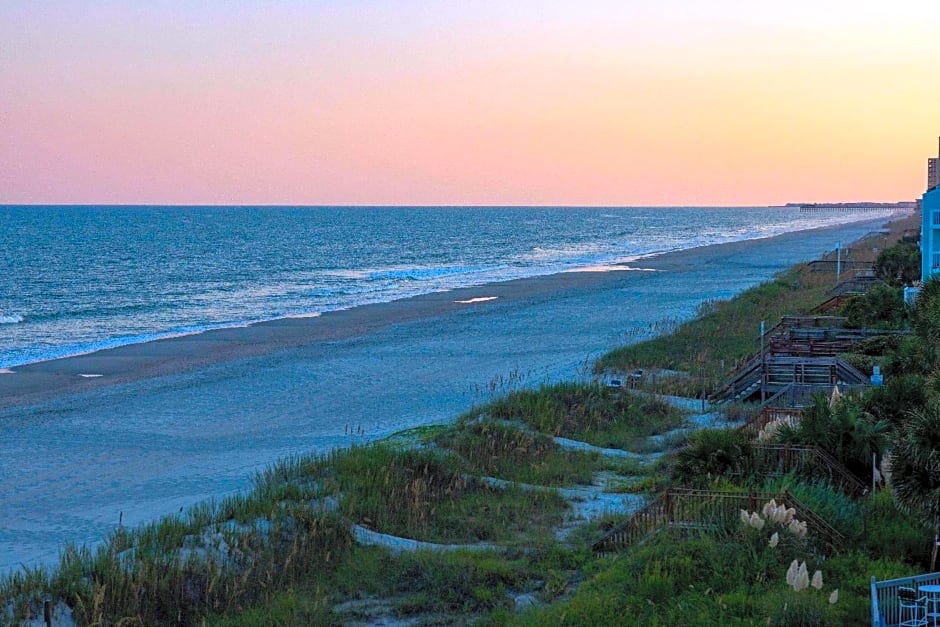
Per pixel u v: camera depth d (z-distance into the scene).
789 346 30.98
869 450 17.86
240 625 13.03
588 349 40.31
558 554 15.70
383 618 13.44
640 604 12.60
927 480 13.41
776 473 17.44
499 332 46.62
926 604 11.22
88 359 41.28
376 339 45.47
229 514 16.84
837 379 26.58
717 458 18.14
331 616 13.34
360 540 16.12
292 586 14.15
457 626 13.12
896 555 14.01
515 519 17.89
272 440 26.16
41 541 17.80
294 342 45.16
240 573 14.30
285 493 17.92
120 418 29.55
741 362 31.59
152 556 14.43
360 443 24.67
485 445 22.53
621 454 23.39
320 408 30.36
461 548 16.12
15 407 31.56
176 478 22.39
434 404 30.28
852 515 15.22
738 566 13.24
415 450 21.27
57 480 22.50
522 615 13.10
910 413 14.86
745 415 25.95
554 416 25.64
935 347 21.91
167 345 45.03
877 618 10.98
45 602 12.23
